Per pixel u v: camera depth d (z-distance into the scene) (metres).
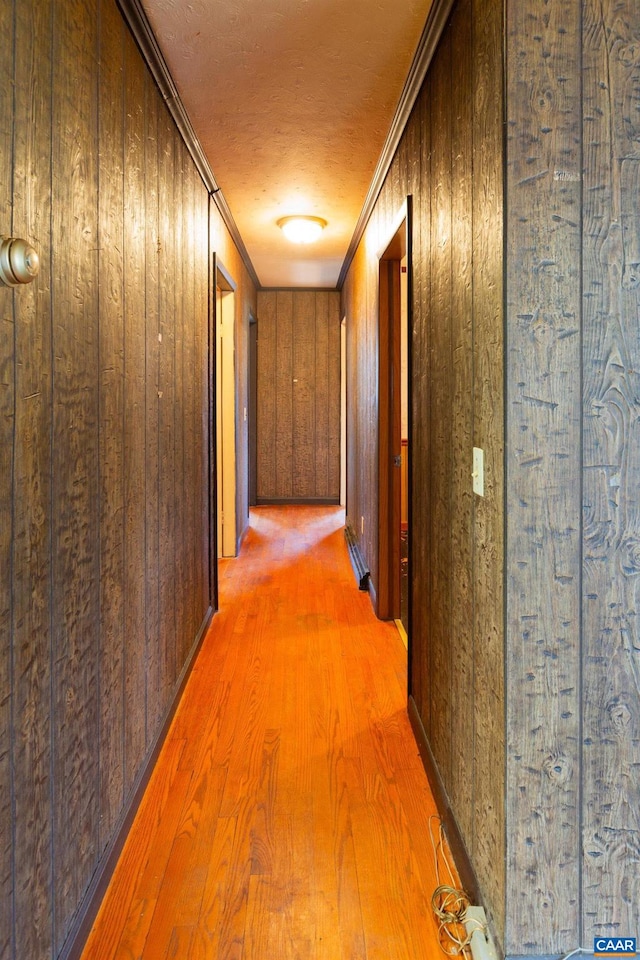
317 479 6.95
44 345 1.16
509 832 1.25
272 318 6.80
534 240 1.19
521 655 1.23
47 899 1.18
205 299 3.20
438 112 1.84
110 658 1.58
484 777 1.39
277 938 1.39
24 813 1.08
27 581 1.09
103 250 1.51
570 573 1.22
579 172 1.19
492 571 1.32
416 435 2.24
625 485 1.22
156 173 2.09
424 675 2.11
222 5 1.74
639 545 1.22
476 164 1.41
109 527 1.57
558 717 1.24
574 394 1.21
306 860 1.64
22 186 1.07
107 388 1.55
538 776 1.24
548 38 1.17
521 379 1.20
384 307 3.37
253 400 6.86
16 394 1.05
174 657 2.40
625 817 1.25
